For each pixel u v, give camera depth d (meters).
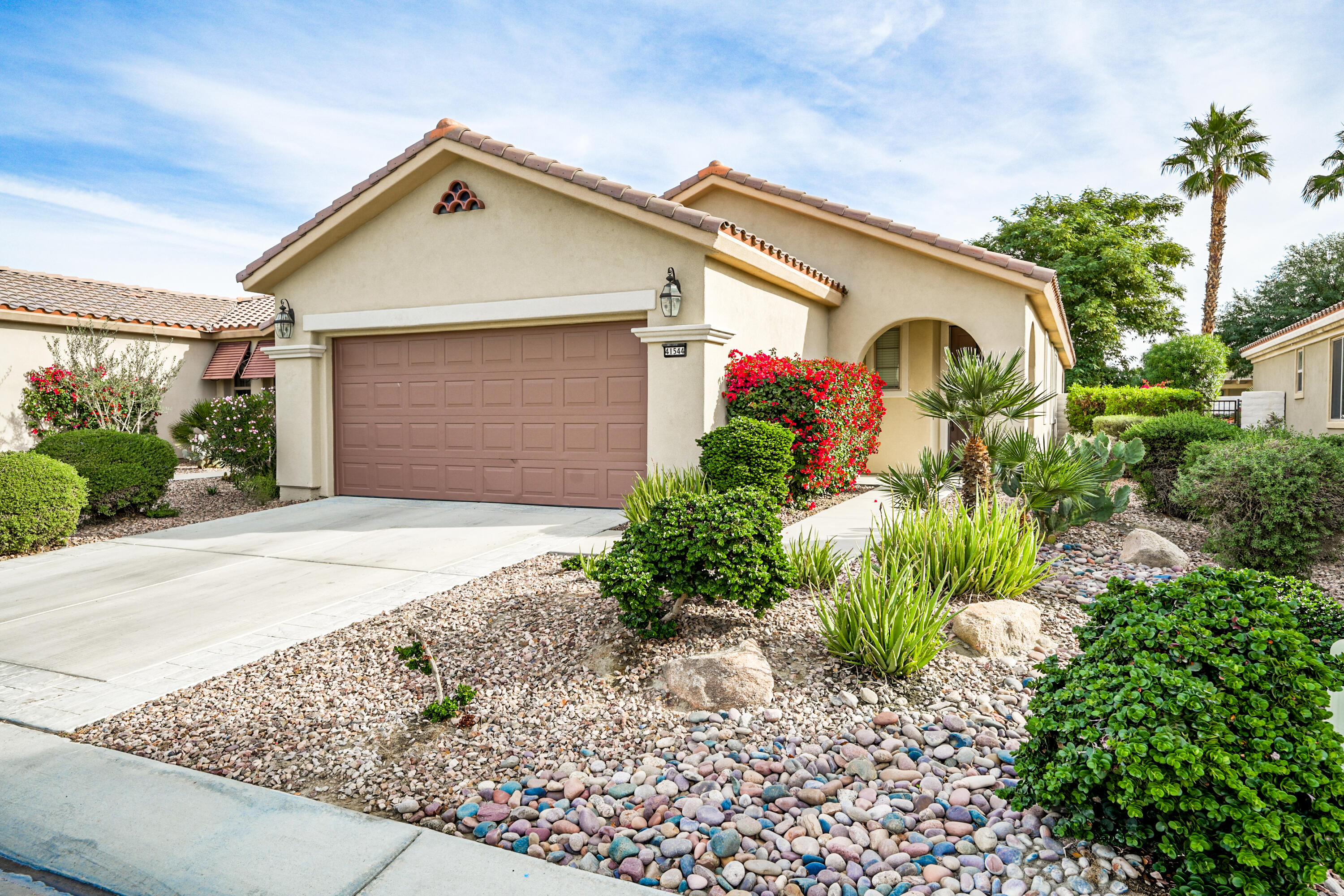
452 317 10.85
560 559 7.53
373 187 10.88
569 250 10.19
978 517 5.78
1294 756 2.64
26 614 6.55
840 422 10.25
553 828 3.25
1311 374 16.97
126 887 2.89
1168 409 22.73
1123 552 6.95
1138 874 2.79
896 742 3.85
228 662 5.23
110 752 3.97
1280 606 3.18
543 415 10.73
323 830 3.23
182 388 19.30
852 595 4.63
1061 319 15.08
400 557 8.09
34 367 16.47
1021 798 3.18
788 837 3.15
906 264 12.95
